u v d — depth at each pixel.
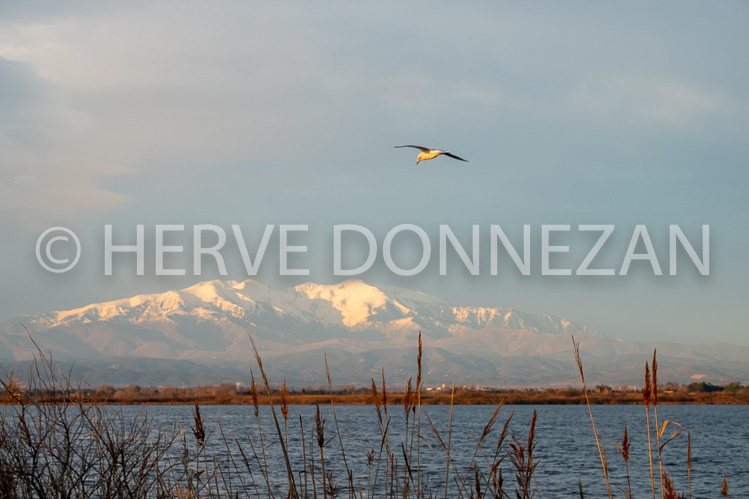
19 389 9.29
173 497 10.55
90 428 9.72
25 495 9.11
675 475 64.81
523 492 8.82
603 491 50.91
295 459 36.22
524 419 188.00
